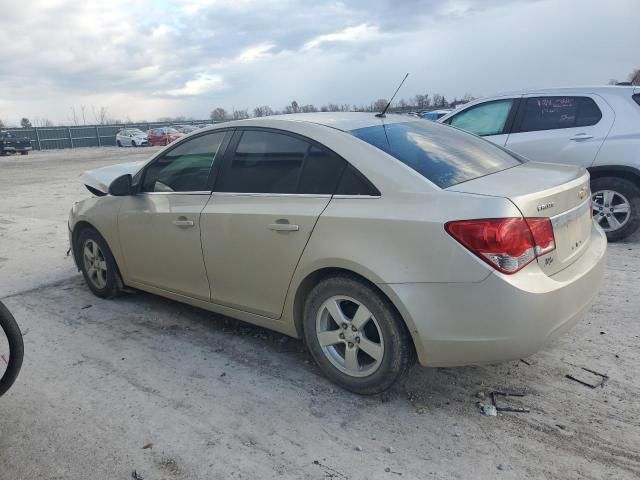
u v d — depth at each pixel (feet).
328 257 9.98
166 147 13.97
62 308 15.87
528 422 9.42
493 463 8.43
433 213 8.98
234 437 9.36
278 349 12.64
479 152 11.75
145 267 14.42
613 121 19.85
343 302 10.41
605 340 12.27
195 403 10.46
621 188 19.79
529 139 21.29
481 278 8.59
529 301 8.59
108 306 15.87
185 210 12.71
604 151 19.79
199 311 15.19
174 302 15.98
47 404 10.62
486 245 8.53
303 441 9.18
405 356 9.63
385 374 9.86
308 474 8.38
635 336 12.39
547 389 10.43
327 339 10.62
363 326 10.05
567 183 9.93
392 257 9.27
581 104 20.58
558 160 20.74
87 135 157.17
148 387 11.14
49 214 32.68
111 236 15.11
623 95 19.99
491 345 8.82
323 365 10.87
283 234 10.71
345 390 10.69
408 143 10.87
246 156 11.95
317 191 10.51
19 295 17.16
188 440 9.32
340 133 10.75
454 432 9.25
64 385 11.35
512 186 9.53
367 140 10.55
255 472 8.46
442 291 8.90
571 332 12.75
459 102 65.62
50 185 50.83
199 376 11.53
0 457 9.08
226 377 11.44
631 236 21.06
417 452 8.78
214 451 9.00
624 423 9.24
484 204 8.72
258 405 10.32
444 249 8.80
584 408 9.75
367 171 9.94
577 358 11.54
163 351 12.79
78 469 8.70
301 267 10.52
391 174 9.73
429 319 9.04
